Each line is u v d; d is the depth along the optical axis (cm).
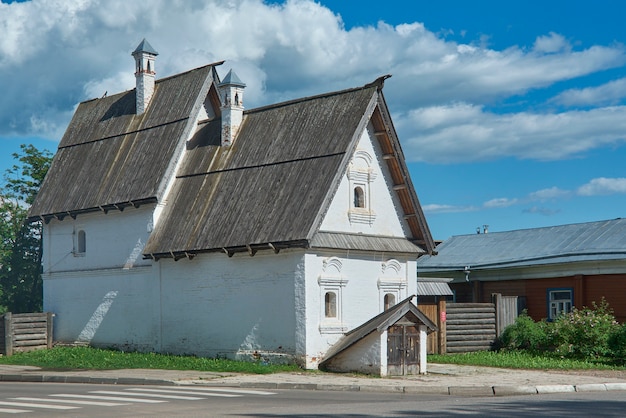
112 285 3434
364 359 2688
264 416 1595
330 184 2788
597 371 2800
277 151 3059
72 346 3569
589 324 3219
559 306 3812
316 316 2800
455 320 3406
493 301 3531
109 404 1823
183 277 3153
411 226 3191
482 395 2219
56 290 3684
